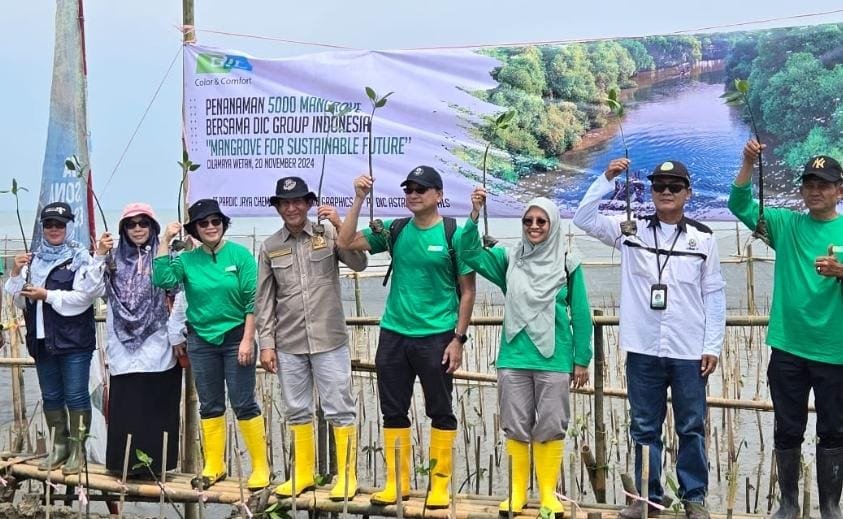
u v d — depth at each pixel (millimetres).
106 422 6570
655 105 5637
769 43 5434
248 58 6082
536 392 4488
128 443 4863
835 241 4180
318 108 6023
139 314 5273
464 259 4512
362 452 7359
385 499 4762
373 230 4711
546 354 4410
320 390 4898
